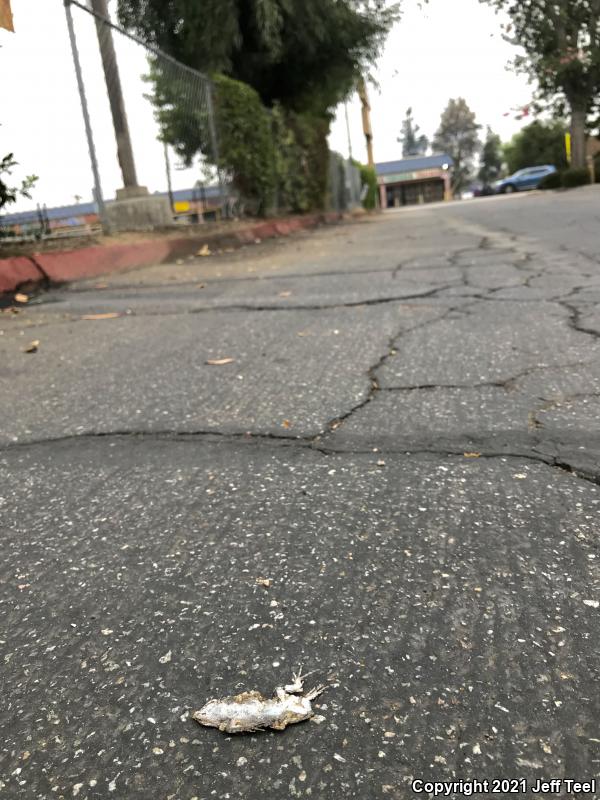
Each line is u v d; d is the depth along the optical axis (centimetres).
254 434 191
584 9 2217
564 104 2502
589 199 1339
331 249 788
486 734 83
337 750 82
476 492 145
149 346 325
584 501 138
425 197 6825
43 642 107
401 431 183
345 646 100
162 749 85
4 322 429
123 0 1280
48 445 197
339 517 139
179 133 988
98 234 754
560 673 92
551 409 189
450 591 112
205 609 112
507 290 388
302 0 1285
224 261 724
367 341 294
